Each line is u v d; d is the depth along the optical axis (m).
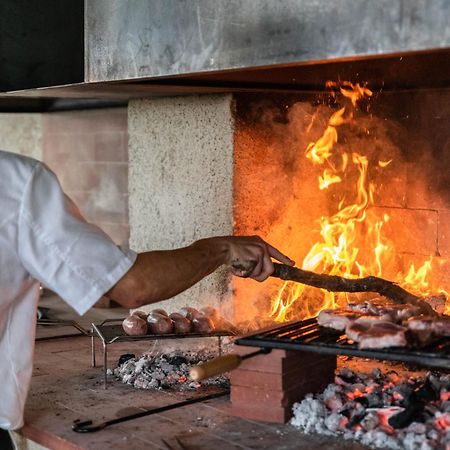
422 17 1.54
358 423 1.87
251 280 2.79
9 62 2.56
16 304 1.91
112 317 3.43
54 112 4.48
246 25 1.87
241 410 2.01
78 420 2.01
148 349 2.81
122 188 4.10
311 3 1.73
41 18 2.54
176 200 2.94
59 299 3.91
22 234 1.73
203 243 2.01
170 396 2.22
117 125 4.08
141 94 2.86
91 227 1.79
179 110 2.89
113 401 2.19
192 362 2.54
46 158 4.66
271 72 2.37
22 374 1.94
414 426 1.78
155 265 1.83
